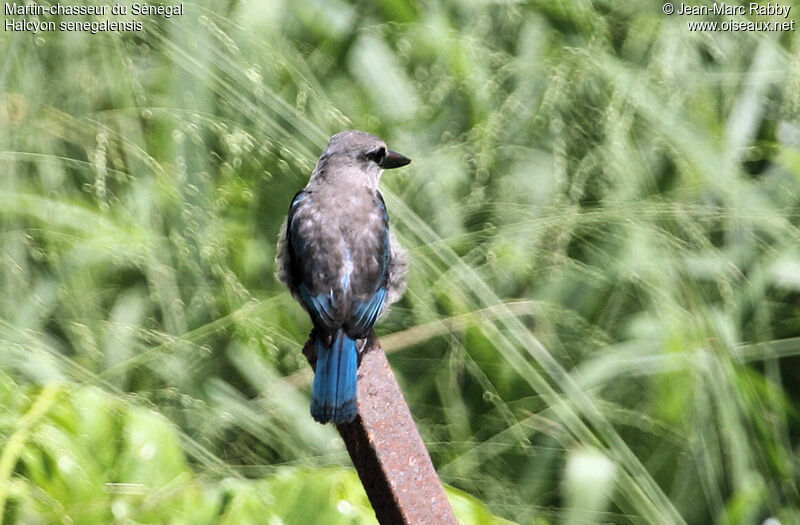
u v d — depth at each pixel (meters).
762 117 11.77
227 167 10.20
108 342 9.45
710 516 10.27
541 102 11.20
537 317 10.62
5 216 9.80
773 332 11.47
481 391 10.68
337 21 11.73
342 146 8.77
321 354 7.48
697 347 10.19
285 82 10.89
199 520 6.78
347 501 6.71
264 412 9.71
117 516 6.86
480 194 10.84
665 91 11.18
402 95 11.51
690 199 10.98
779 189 11.33
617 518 9.67
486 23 11.83
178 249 9.81
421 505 5.86
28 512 6.99
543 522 9.69
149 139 10.17
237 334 9.84
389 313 10.70
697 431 10.20
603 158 10.71
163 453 7.28
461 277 9.98
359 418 6.03
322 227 8.16
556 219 10.38
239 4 11.03
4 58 10.18
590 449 9.56
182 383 9.42
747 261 10.80
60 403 7.45
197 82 10.18
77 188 10.34
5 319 9.35
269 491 6.79
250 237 10.57
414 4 11.78
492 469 10.22
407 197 10.98
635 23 11.81
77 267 9.68
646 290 10.35
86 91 10.25
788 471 10.02
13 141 10.02
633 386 10.77
